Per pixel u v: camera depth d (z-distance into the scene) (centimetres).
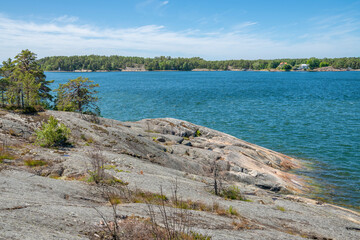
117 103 7069
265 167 2302
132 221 741
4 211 630
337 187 2031
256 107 6391
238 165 2191
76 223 671
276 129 4150
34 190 909
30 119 2147
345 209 1545
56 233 579
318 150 3044
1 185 873
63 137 1798
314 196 1869
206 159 2198
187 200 1150
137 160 1762
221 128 4328
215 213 1055
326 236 1048
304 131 3981
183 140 2611
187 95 8981
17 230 535
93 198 996
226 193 1438
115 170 1433
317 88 11275
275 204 1402
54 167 1321
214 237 741
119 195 1078
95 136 2042
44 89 3881
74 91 3372
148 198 1102
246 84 14000
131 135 2202
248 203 1329
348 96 8388
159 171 1636
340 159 2725
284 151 3030
